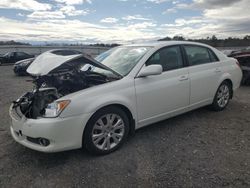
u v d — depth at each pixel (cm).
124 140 374
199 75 470
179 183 282
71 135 321
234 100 647
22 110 355
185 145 378
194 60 476
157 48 423
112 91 351
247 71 841
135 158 341
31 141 333
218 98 533
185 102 452
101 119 345
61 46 3444
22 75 1490
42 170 317
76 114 319
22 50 3281
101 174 305
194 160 332
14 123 349
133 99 371
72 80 354
